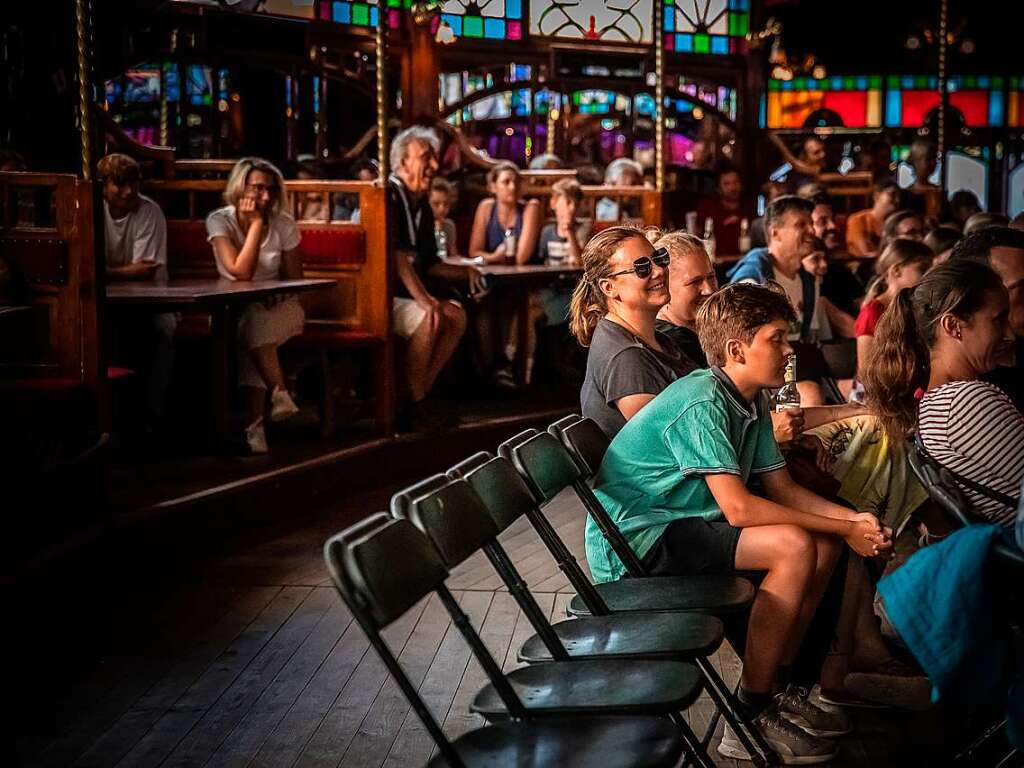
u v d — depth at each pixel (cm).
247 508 576
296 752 352
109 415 522
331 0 967
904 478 374
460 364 838
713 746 355
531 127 1108
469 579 510
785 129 1414
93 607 472
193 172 817
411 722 371
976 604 253
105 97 817
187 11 847
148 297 558
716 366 348
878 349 367
